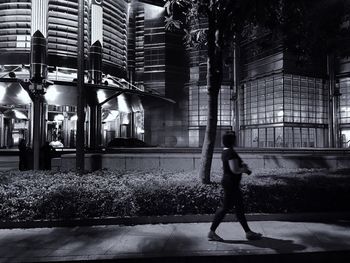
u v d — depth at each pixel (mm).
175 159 13820
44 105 40688
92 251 5730
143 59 57188
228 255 5449
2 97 37812
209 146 8664
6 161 28453
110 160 14117
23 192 7727
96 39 42969
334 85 43781
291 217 7809
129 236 6609
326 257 5539
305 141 43562
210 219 7719
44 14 38094
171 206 7820
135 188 7898
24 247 5992
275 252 5531
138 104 46656
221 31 9047
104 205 7719
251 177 9492
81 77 12148
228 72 51625
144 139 53938
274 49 43719
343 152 16250
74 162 14406
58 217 7551
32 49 37250
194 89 53469
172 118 54594
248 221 7742
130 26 57469
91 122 42094
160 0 54469
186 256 5438
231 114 50656
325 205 8133
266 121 45250
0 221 7406
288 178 9234
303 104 43469
